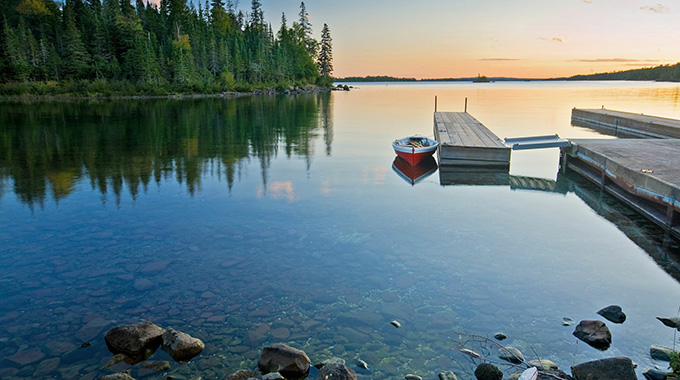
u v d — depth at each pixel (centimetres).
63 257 770
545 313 593
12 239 854
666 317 578
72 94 6169
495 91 10562
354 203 1121
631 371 434
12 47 6450
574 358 494
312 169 1548
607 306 608
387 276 703
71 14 7694
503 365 480
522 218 1015
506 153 1582
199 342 509
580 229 940
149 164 1605
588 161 1365
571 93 8500
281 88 9038
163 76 7438
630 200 1109
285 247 820
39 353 501
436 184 1353
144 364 479
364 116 3684
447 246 832
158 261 754
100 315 582
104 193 1195
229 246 823
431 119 3434
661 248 830
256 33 10150
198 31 8681
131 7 8725
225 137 2358
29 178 1368
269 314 586
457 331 548
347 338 532
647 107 4394
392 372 470
